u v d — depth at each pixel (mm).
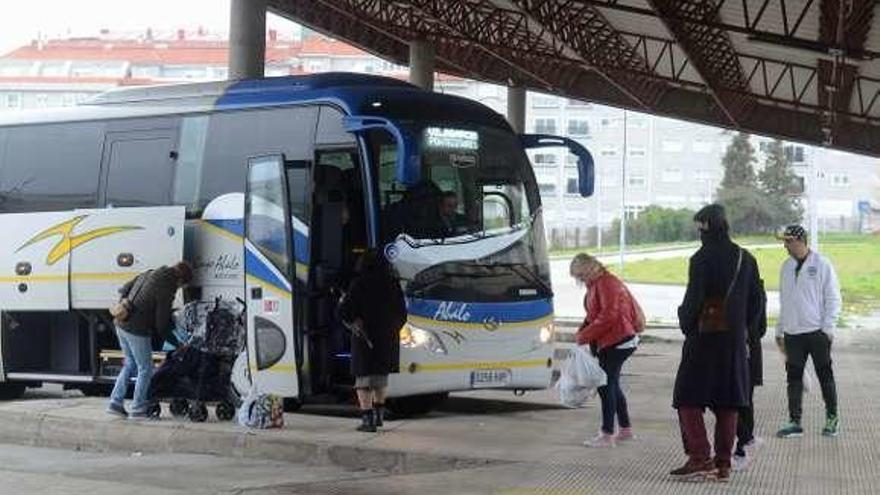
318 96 12578
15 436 12398
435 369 12133
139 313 12016
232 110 13367
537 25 30188
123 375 12250
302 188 12414
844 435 11750
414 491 8820
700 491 8633
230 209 13094
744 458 9523
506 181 13164
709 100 39312
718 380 8758
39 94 101062
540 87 39844
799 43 21500
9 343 14758
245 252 12273
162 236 13375
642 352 27172
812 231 60562
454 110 12867
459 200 12625
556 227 100812
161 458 11023
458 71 40438
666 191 108750
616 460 9992
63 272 14242
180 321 12352
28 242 14656
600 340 10680
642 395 16000
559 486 8867
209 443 11219
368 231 11875
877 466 9852
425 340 12062
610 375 10719
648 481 9039
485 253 12727
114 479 9773
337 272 12242
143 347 12094
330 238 12281
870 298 65062
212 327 12117
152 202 14000
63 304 14203
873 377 20469
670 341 32312
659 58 32531
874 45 24969
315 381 12000
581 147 13586
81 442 11938
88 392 16047
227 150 13328
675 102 39594
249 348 12109
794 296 11453
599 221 97438
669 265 77250
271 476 9883
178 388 12148
